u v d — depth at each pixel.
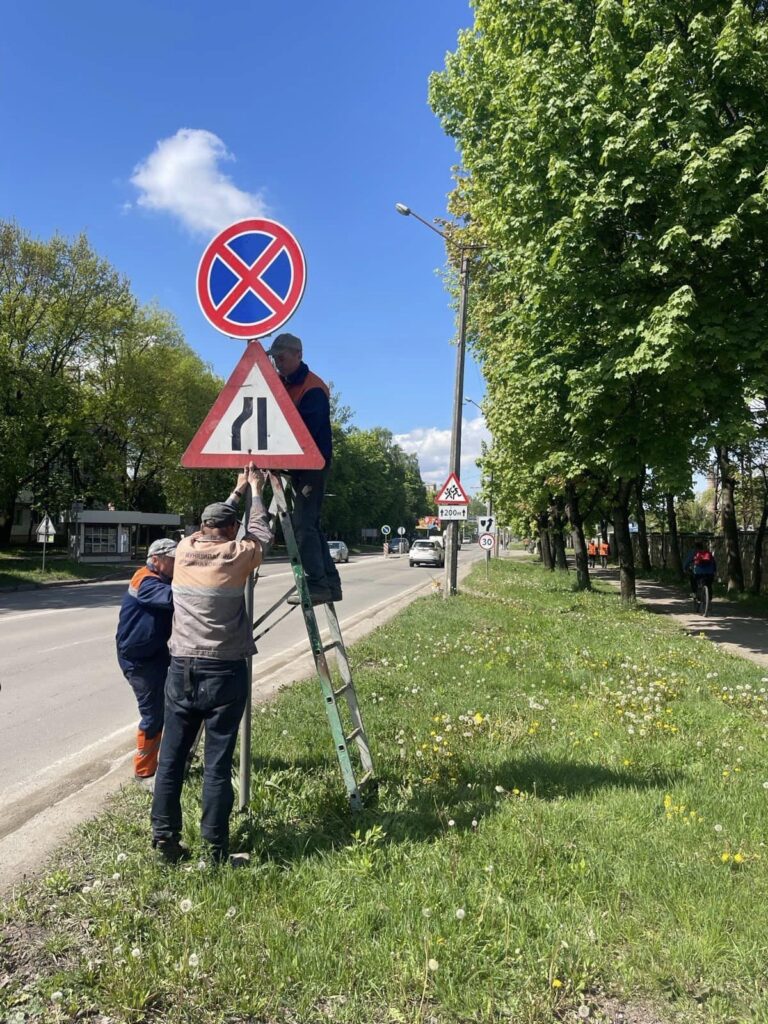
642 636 11.73
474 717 5.84
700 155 10.24
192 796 4.23
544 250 12.17
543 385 13.84
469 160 15.52
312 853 3.41
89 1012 2.38
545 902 2.93
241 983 2.47
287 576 27.23
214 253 3.97
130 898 3.05
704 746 5.27
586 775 4.52
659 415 12.92
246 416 3.84
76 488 36.56
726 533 22.00
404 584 27.14
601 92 11.01
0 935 2.80
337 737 3.89
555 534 32.97
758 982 2.48
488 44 15.09
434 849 3.40
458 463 19.06
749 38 10.26
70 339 33.88
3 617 15.44
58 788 4.81
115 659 10.16
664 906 2.92
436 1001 2.39
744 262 11.16
